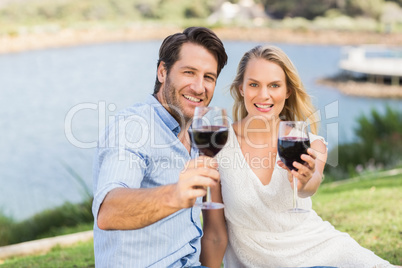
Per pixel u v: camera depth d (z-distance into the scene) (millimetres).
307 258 2725
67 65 37281
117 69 34750
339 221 4914
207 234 2842
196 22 59531
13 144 17875
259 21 62531
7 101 25438
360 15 63312
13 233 6789
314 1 63750
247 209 2740
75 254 4586
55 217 7133
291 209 2502
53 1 56781
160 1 60188
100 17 58562
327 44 57156
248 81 2854
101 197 1935
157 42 52938
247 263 2816
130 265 2223
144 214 1816
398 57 33812
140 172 2168
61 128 20266
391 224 4703
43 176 13609
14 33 49750
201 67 2445
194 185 1718
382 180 6793
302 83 2959
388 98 24094
